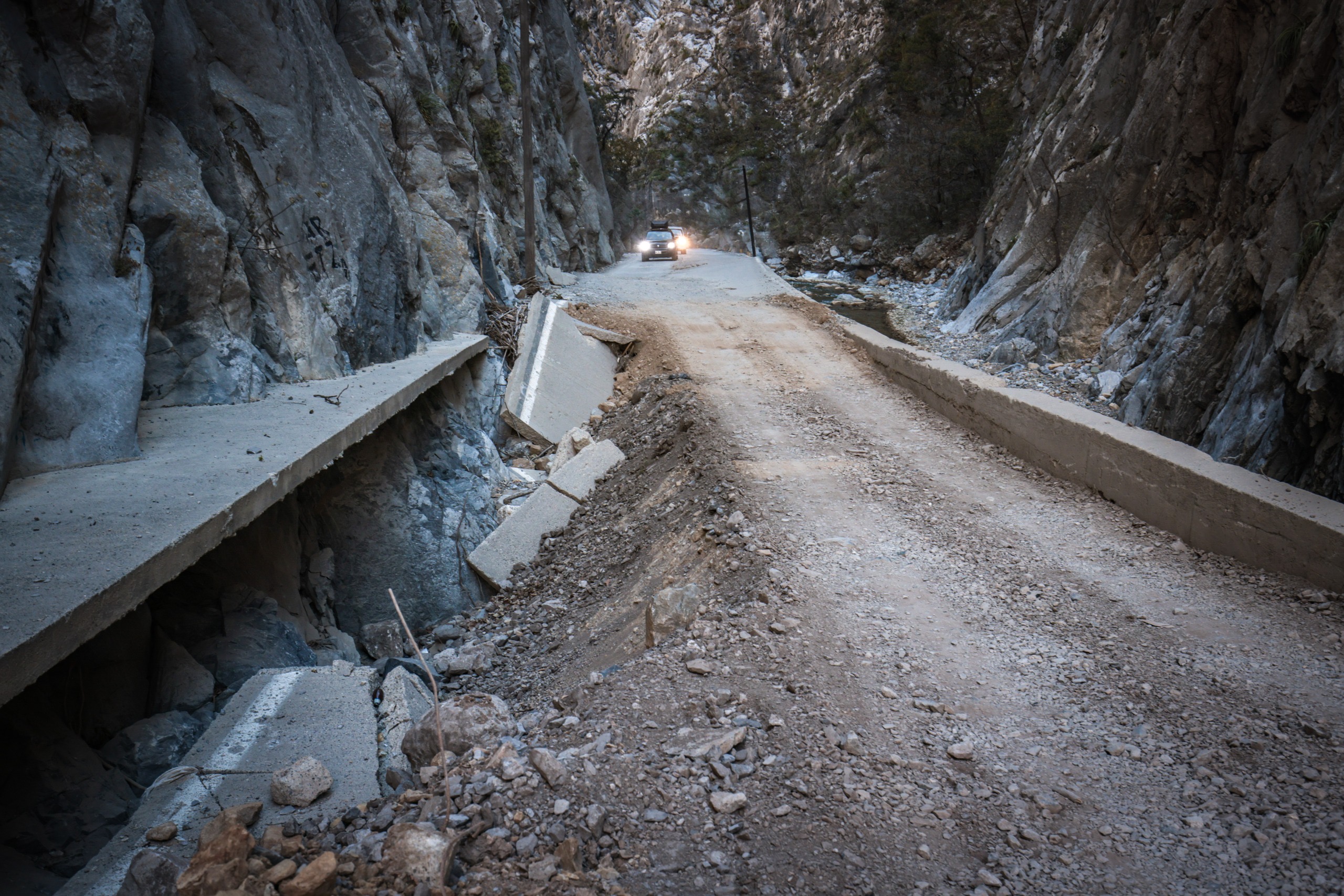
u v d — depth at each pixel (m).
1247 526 7.39
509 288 23.08
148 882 3.43
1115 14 21.97
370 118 15.20
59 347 7.36
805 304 24.44
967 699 5.17
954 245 40.41
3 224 6.93
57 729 5.07
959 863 3.65
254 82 11.62
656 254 44.16
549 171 37.62
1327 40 11.33
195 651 6.79
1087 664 5.64
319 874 3.13
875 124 59.62
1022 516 8.98
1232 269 12.15
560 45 45.19
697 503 9.81
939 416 13.79
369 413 9.41
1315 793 4.11
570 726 4.73
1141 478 8.78
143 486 6.58
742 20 96.25
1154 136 16.55
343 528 10.19
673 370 17.91
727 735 4.48
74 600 4.48
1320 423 8.30
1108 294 17.16
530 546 11.84
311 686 5.94
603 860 3.54
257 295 10.77
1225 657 5.70
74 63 8.48
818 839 3.74
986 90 46.53
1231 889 3.50
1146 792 4.20
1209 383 11.59
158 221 9.20
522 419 15.48
